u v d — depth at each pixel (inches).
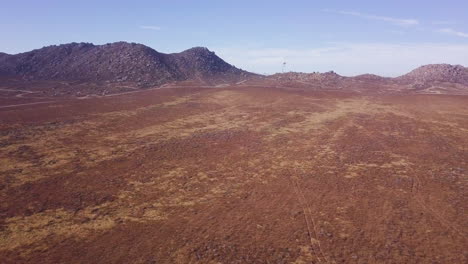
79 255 638.5
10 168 1110.4
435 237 713.0
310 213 831.7
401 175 1106.1
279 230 745.0
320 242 693.9
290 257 638.5
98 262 615.8
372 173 1124.5
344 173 1125.7
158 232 732.7
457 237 713.6
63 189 961.5
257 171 1149.1
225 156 1321.4
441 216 814.5
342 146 1467.8
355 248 669.3
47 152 1309.1
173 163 1227.2
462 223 777.6
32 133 1596.9
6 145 1376.7
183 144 1489.9
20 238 694.5
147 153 1339.8
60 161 1206.9
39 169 1114.1
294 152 1378.0
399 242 692.1
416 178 1079.0
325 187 1003.3
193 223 776.9
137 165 1194.0
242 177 1090.7
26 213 806.5
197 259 629.3
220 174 1118.4
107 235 716.7
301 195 945.5
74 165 1169.4
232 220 793.6
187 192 965.2
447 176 1095.0
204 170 1157.1
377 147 1454.2
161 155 1318.9
